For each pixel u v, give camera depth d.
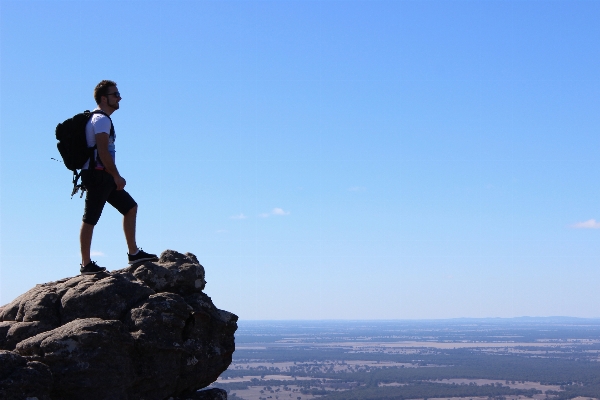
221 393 9.70
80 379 8.09
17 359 7.77
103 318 8.77
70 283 9.11
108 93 9.59
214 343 9.45
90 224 9.49
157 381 8.71
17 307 9.05
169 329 8.85
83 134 9.40
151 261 9.83
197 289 9.64
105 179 9.44
